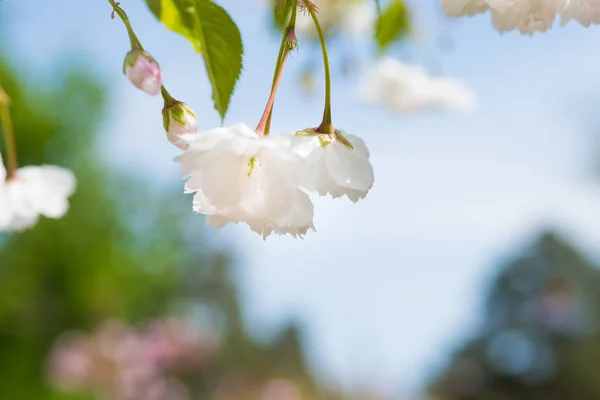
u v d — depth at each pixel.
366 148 1.11
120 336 12.01
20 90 13.33
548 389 16.22
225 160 1.01
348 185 1.07
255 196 1.02
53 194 1.67
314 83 2.52
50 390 13.18
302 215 1.02
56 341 14.05
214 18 0.98
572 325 16.19
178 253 16.45
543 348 16.44
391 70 2.92
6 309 13.62
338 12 2.50
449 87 2.94
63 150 14.21
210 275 20.95
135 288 15.34
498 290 17.84
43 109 13.72
